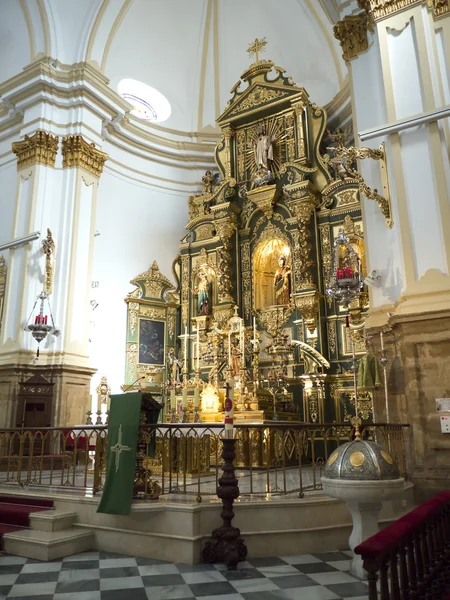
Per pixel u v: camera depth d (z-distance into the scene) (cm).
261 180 1516
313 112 1535
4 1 1545
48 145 1416
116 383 1502
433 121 822
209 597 462
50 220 1397
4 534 630
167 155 1764
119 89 1720
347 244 959
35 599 458
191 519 588
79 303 1362
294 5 1596
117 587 491
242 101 1639
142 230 1661
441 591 389
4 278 1412
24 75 1445
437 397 731
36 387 1230
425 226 798
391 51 884
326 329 1360
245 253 1547
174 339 1628
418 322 759
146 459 676
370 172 961
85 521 666
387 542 332
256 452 1026
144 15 1639
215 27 1789
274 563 570
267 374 1388
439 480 705
